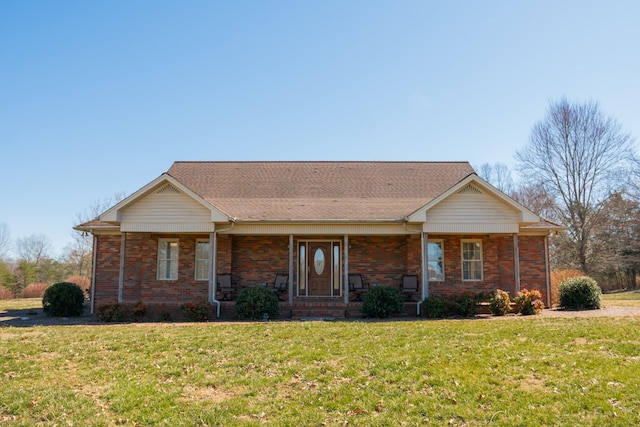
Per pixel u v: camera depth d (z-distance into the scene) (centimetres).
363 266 1805
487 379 725
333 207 1777
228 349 961
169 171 2142
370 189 1970
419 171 2131
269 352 924
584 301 1681
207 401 659
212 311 1514
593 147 3312
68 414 615
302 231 1659
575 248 3369
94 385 736
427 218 1612
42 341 1048
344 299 1677
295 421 585
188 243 1812
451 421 578
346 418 593
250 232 1658
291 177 2072
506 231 1606
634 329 1068
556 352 873
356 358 862
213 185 2005
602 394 651
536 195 3869
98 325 1355
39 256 5444
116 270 1817
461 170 2138
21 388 718
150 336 1102
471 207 1617
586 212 3319
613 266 3431
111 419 598
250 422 582
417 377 742
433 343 976
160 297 1783
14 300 2748
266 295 1504
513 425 566
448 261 1800
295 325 1248
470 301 1502
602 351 873
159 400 660
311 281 1848
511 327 1156
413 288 1727
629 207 3325
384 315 1493
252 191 1948
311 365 827
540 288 1808
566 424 564
